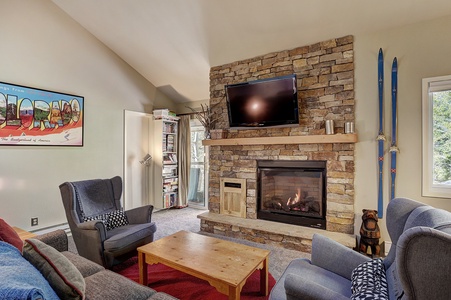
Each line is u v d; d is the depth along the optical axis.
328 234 2.96
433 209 1.28
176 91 5.15
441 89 2.62
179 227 3.95
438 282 0.88
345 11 2.76
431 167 2.68
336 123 3.08
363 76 2.97
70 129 3.74
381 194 2.85
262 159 3.56
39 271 1.13
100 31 3.96
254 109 3.48
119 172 4.45
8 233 1.56
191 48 3.86
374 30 2.90
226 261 1.90
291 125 3.28
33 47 3.35
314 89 3.22
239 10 3.04
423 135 2.69
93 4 3.46
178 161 5.24
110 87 4.31
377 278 1.35
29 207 3.32
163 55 4.19
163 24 3.52
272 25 3.14
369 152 2.94
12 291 0.81
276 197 3.59
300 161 3.29
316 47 3.21
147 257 2.10
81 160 3.89
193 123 5.33
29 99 3.31
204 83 4.69
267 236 3.24
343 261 1.64
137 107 4.77
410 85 2.75
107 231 2.69
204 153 5.14
